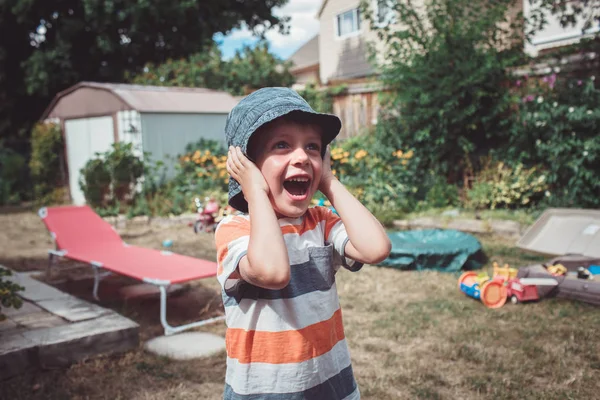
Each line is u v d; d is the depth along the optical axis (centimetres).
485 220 739
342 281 548
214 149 1085
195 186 1011
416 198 896
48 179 1270
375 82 1051
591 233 526
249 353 153
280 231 143
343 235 167
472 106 830
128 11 1473
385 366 348
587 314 431
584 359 347
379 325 421
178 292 537
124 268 463
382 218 789
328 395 154
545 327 404
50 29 1650
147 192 1021
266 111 147
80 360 364
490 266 587
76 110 1179
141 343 399
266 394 149
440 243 611
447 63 855
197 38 1669
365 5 956
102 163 1018
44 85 1561
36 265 672
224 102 1183
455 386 318
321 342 155
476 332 400
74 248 562
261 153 153
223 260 155
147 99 1059
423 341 388
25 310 430
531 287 467
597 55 758
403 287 525
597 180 730
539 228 564
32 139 1259
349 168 886
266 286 141
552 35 1119
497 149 860
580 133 749
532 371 333
